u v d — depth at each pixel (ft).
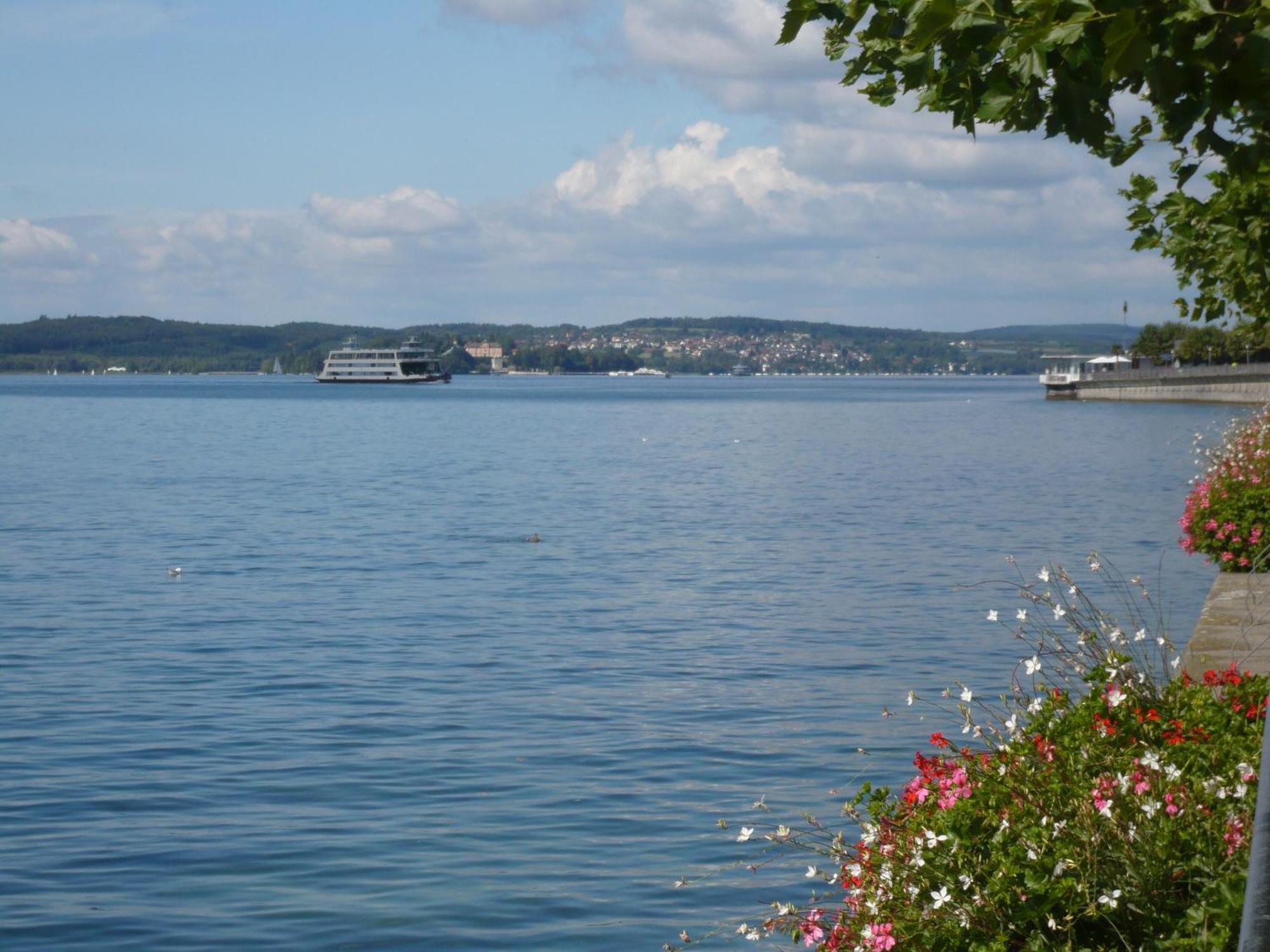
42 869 47.11
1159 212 43.93
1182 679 35.09
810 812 52.06
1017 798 26.50
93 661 82.69
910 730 63.57
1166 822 24.20
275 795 55.36
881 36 20.40
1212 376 584.81
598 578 119.44
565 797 54.80
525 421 505.66
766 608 101.71
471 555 135.85
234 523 166.61
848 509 179.93
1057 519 161.07
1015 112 19.51
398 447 342.64
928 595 106.42
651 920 42.37
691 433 417.28
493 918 42.70
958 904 23.54
